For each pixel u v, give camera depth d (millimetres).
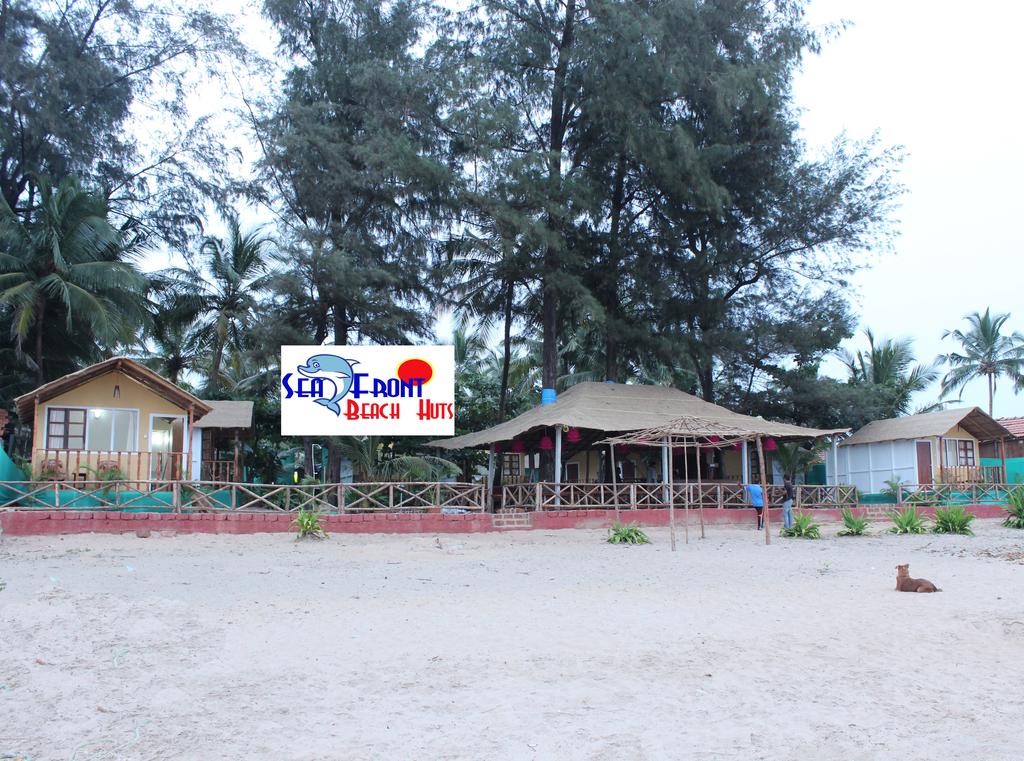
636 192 30203
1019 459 34156
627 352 32625
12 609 8586
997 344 49938
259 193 30703
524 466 34344
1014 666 6895
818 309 31344
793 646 7629
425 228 30031
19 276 24688
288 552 16250
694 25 25938
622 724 5418
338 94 29016
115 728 5285
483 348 39844
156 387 21062
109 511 18016
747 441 26266
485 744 5039
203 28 29688
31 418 22062
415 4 29406
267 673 6586
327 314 28438
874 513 26953
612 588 11477
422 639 7859
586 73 26016
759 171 29047
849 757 4844
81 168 30438
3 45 26281
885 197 30234
